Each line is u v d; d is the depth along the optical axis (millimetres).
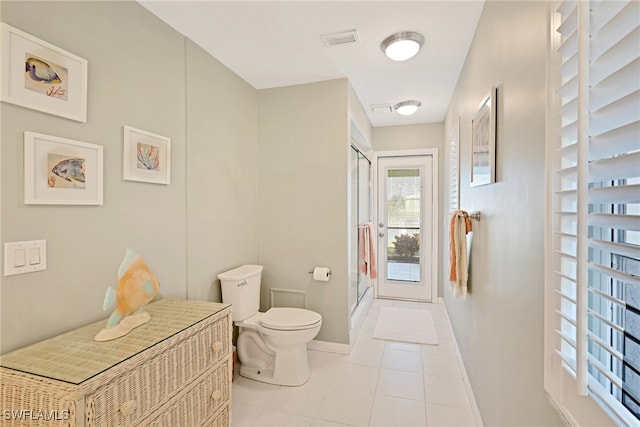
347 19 1799
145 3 1635
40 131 1188
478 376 1801
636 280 525
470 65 2094
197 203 2082
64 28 1271
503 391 1328
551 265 827
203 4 1650
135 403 1086
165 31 1812
